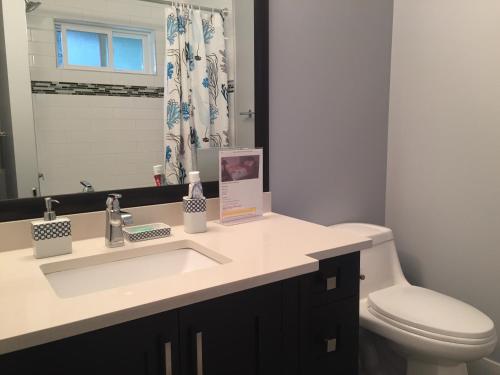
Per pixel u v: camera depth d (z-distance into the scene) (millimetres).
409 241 2039
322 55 1751
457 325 1378
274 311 983
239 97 1558
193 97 1470
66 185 1234
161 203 1389
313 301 1111
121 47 1303
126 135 1331
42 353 700
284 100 1653
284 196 1709
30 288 856
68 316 721
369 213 2049
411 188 2000
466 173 1770
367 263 1735
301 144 1733
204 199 1291
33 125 1178
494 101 1646
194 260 1177
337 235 1250
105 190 1292
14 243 1127
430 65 1860
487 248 1726
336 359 1188
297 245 1143
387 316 1486
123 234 1195
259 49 1545
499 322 1712
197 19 1453
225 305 897
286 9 1611
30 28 1156
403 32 1961
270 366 994
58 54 1198
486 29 1645
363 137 1965
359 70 1897
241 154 1397
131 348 786
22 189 1173
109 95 1289
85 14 1230
